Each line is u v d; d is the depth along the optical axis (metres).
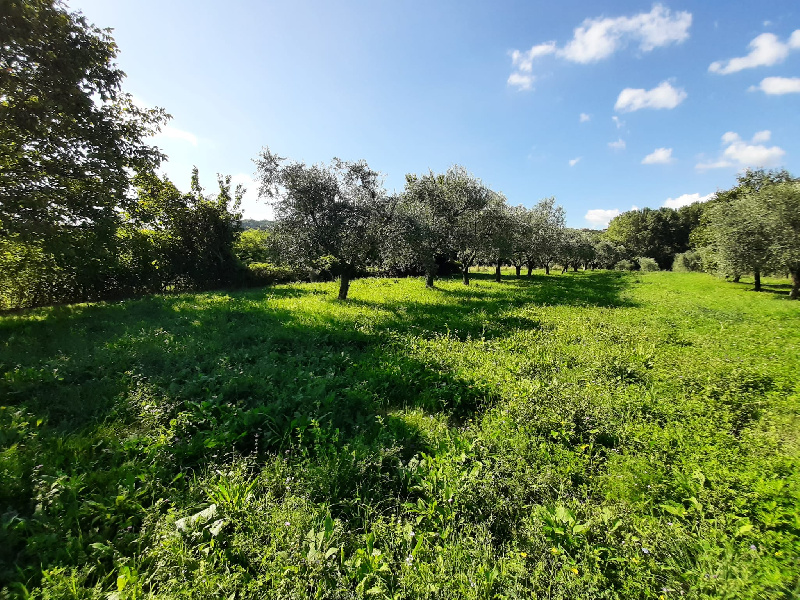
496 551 3.18
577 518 3.47
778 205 20.44
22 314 12.68
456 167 26.14
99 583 2.67
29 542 2.92
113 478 3.77
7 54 10.00
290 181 15.38
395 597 2.60
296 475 3.94
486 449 4.52
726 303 17.67
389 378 6.86
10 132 10.66
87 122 12.00
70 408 5.08
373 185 16.61
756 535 3.17
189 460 4.37
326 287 23.78
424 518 3.51
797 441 4.75
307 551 3.00
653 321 12.75
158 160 14.48
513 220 31.23
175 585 2.65
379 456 4.29
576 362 8.17
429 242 19.20
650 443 4.71
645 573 2.81
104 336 8.94
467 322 11.99
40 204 10.94
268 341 8.90
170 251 22.38
